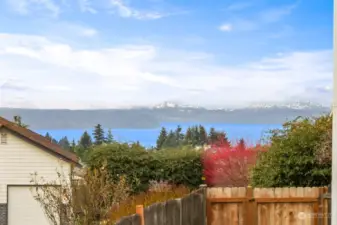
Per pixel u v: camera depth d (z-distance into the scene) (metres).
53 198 6.69
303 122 7.80
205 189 6.84
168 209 5.57
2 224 13.97
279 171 7.32
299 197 6.73
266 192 6.78
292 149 7.21
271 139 8.45
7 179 14.06
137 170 12.60
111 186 6.48
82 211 5.89
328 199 6.65
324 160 6.89
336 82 4.54
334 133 4.59
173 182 13.00
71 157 13.97
